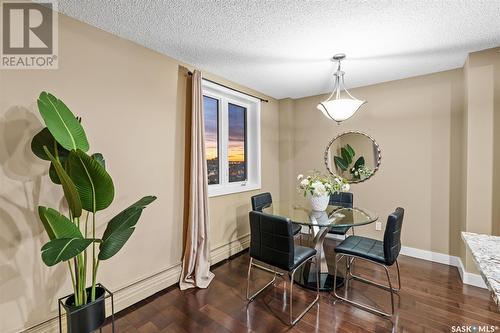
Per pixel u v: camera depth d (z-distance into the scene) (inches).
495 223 94.7
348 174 148.3
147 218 92.8
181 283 99.7
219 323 78.2
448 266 117.4
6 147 61.9
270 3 67.8
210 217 122.6
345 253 89.4
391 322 77.5
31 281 65.9
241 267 119.6
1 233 61.4
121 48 85.3
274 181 168.2
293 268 78.0
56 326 70.0
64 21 72.1
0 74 61.7
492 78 94.9
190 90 108.2
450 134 118.7
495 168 94.7
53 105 57.6
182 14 72.5
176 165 103.3
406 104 129.6
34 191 66.1
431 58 104.9
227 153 140.3
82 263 64.8
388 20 76.2
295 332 73.7
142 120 91.4
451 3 68.0
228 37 86.2
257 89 147.7
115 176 83.5
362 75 125.0
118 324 78.0
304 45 92.4
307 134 165.3
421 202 126.4
